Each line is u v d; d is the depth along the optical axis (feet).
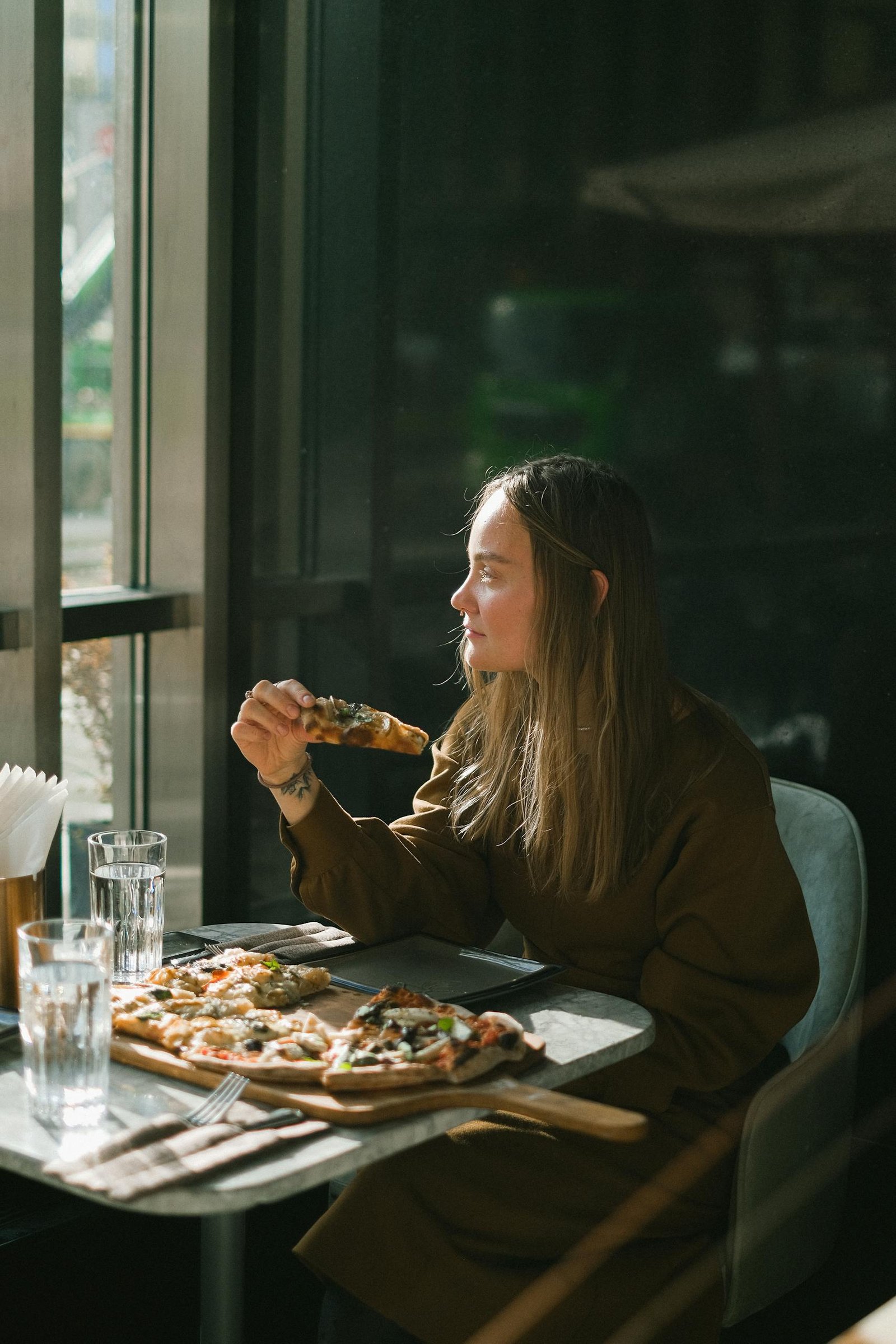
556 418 9.02
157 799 10.29
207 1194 3.59
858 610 7.95
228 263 9.63
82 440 9.32
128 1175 3.61
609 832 5.73
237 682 10.12
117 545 9.76
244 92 9.48
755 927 5.57
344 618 10.09
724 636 8.50
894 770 7.91
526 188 8.93
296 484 10.15
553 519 5.74
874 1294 7.49
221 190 9.53
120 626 9.42
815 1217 6.11
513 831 6.17
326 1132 3.97
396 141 9.37
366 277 9.64
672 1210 5.44
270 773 5.77
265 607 10.14
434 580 9.64
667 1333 5.24
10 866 4.92
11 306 8.26
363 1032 4.45
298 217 9.82
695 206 8.28
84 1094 3.97
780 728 8.34
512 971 5.33
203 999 4.74
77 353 9.19
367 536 9.91
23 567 8.46
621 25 8.41
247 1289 6.31
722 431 8.36
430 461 9.58
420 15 9.14
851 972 6.45
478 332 9.26
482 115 9.01
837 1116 6.24
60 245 8.18
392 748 5.70
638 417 8.68
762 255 8.07
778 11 7.84
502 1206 5.21
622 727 5.76
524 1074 4.37
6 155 8.15
